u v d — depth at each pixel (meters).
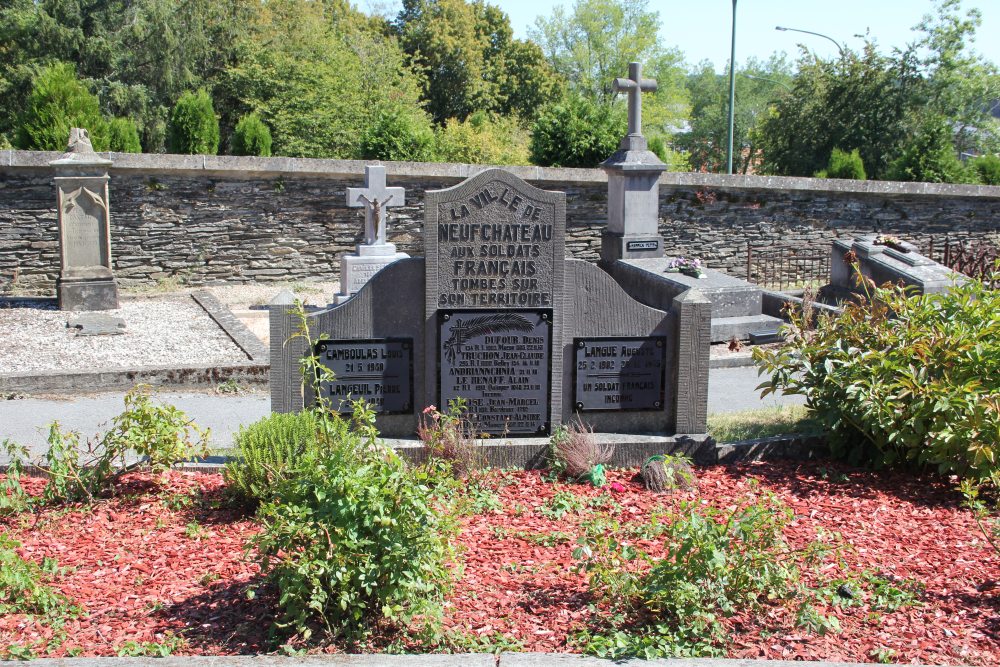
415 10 55.59
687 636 4.22
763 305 14.49
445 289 6.99
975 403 6.32
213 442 8.03
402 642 4.21
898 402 6.68
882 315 7.50
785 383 7.37
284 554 4.69
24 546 5.46
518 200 6.96
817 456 7.46
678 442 7.25
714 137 63.12
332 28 42.69
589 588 4.77
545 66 56.09
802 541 5.58
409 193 17.64
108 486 6.46
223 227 16.80
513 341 7.12
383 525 4.16
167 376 10.05
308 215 17.22
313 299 15.72
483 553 5.42
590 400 7.31
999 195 20.73
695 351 7.23
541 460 7.13
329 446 5.25
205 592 4.85
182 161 16.14
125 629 4.42
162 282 16.58
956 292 7.40
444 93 51.00
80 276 13.95
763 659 4.09
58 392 9.70
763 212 19.53
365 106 35.88
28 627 4.41
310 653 4.07
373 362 7.00
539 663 3.88
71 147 13.79
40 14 32.44
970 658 4.17
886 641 4.32
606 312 7.21
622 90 14.32
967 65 34.25
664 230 19.09
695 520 4.43
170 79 34.75
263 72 33.19
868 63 34.44
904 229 20.47
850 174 24.16
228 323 13.07
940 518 6.07
